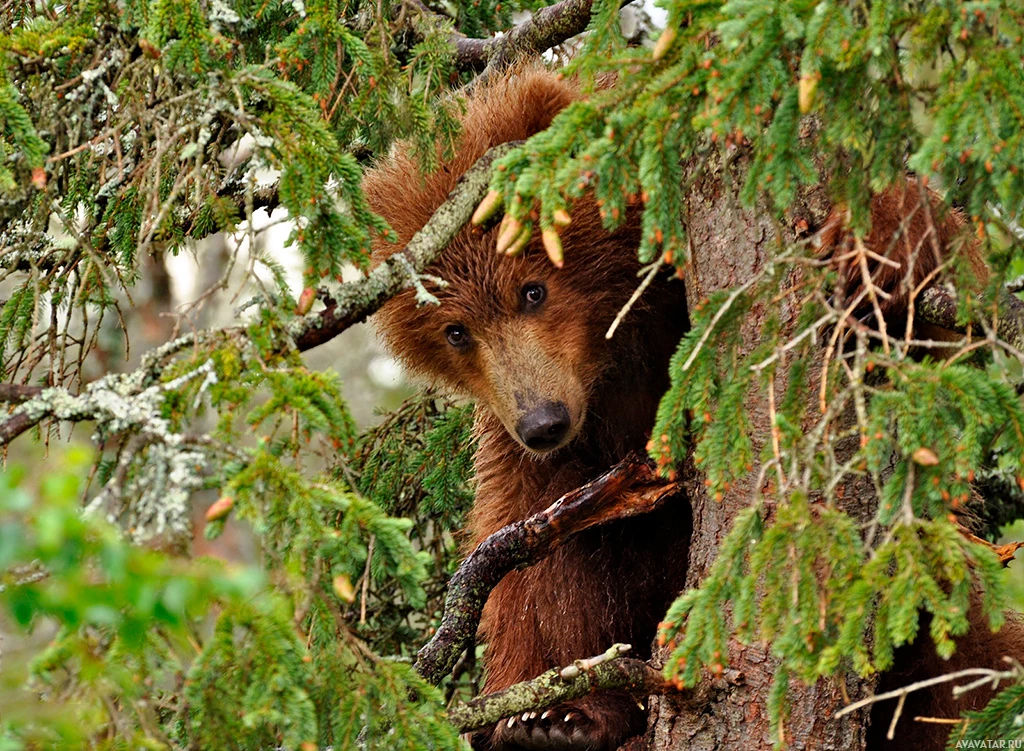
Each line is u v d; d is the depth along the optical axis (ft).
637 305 33.58
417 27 27.25
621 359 34.58
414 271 22.40
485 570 28.09
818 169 22.52
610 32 21.63
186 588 15.52
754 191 18.79
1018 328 21.27
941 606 16.65
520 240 18.92
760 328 22.84
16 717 16.52
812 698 22.67
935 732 28.58
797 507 17.34
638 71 18.75
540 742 30.60
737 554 18.65
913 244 24.32
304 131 20.83
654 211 18.42
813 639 17.65
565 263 33.19
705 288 24.11
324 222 20.95
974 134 16.49
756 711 23.31
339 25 23.08
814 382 22.27
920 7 17.30
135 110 21.38
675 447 20.04
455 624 27.78
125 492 17.98
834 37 16.69
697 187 24.07
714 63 17.65
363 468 36.88
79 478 17.02
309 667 18.17
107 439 18.67
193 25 20.72
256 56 27.14
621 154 18.20
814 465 18.30
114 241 25.27
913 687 17.78
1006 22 16.66
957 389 17.29
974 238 24.03
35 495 16.79
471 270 33.27
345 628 19.49
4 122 20.62
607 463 35.81
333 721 19.13
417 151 26.89
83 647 16.75
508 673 35.70
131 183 23.02
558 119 19.16
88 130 22.29
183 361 19.24
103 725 17.24
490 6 38.40
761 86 17.30
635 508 27.84
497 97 33.04
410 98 24.50
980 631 28.19
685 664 18.93
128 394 19.08
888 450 20.03
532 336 33.27
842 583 17.37
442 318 34.19
